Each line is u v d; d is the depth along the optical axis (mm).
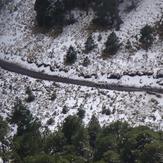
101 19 182625
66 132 77625
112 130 77625
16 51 187125
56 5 190625
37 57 179500
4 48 191625
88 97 149750
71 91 155500
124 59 166250
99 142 70250
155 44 169375
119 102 144125
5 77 171500
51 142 73500
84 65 168000
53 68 171625
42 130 122375
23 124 90875
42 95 155250
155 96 146625
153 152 62812
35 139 74812
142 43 170125
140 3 187625
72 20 189500
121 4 187500
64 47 179500
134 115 135250
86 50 173750
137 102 143375
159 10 182500
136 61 164250
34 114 143500
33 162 63281
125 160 65750
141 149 65500
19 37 195250
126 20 182625
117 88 154750
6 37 198125
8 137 88188
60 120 137750
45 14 191250
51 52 179125
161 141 66375
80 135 73062
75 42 179750
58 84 161375
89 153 71062
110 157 65125
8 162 70250
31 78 168750
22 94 157625
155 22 177375
